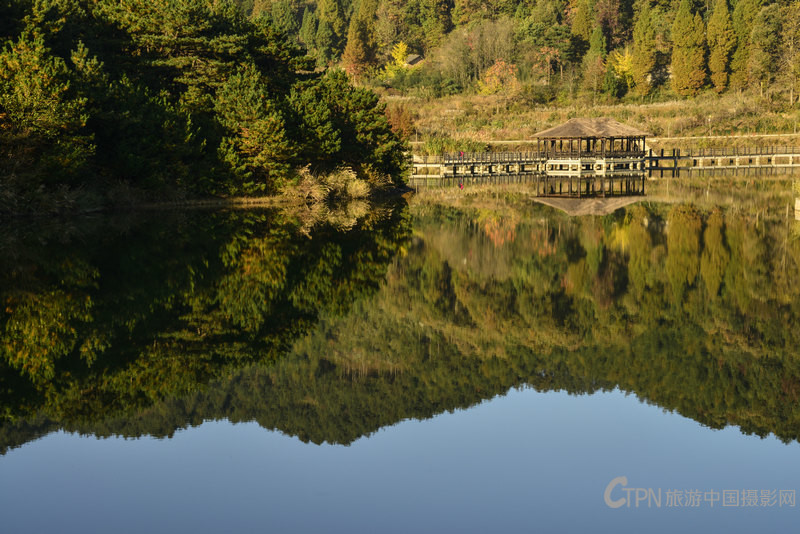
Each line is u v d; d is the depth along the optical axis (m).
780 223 34.28
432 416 10.31
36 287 18.69
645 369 12.63
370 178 52.66
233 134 43.69
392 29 169.00
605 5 156.62
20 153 32.78
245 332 14.69
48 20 37.84
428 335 15.09
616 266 23.84
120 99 36.97
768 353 13.41
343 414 10.25
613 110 116.12
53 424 9.58
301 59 50.44
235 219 36.81
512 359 13.37
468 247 28.69
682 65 125.94
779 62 115.31
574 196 53.62
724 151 87.94
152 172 38.97
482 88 127.69
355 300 18.30
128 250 25.47
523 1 171.00
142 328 14.72
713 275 21.58
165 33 44.38
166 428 9.55
